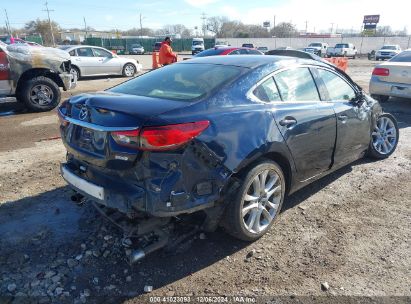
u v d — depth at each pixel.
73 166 3.21
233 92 3.07
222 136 2.82
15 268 2.88
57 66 8.77
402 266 2.96
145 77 3.70
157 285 2.72
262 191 3.22
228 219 3.05
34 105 8.56
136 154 2.57
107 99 2.90
